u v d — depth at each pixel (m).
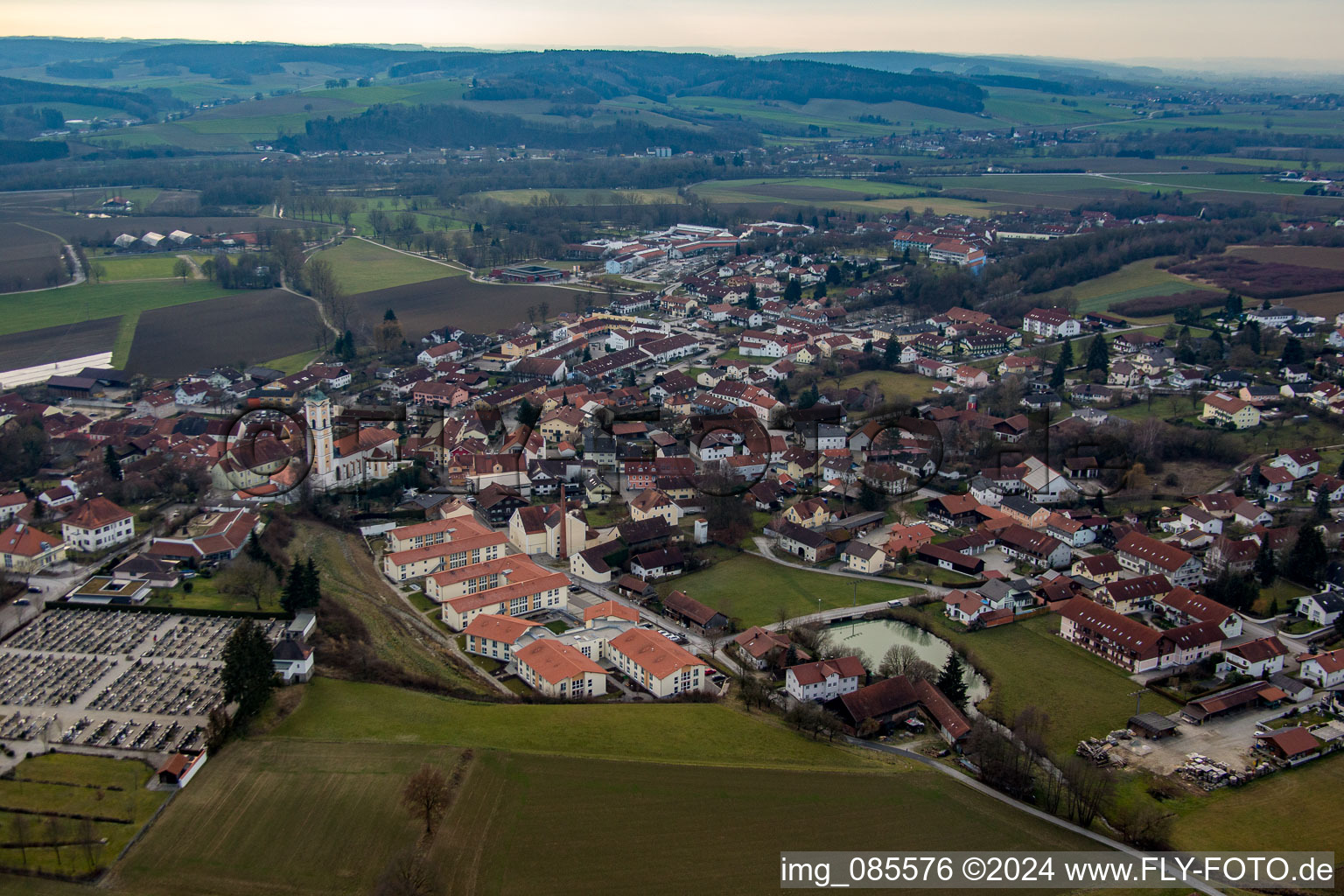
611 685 198.38
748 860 143.88
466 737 167.88
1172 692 197.75
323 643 197.88
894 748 178.12
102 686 182.50
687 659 197.00
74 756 159.12
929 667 199.62
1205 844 152.38
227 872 134.62
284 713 170.50
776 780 163.00
